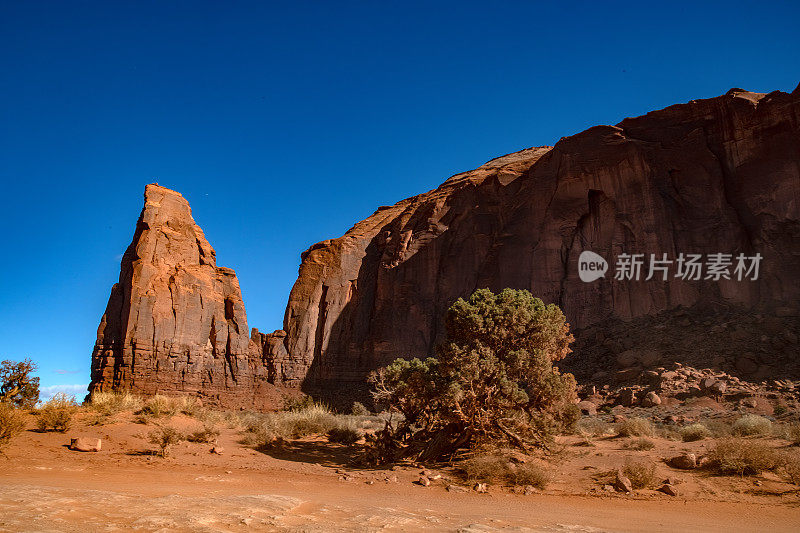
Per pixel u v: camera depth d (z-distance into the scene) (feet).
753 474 37.50
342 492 32.91
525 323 53.21
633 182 135.23
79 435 47.62
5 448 40.22
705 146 131.13
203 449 48.70
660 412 78.95
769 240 114.83
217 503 21.33
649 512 29.45
